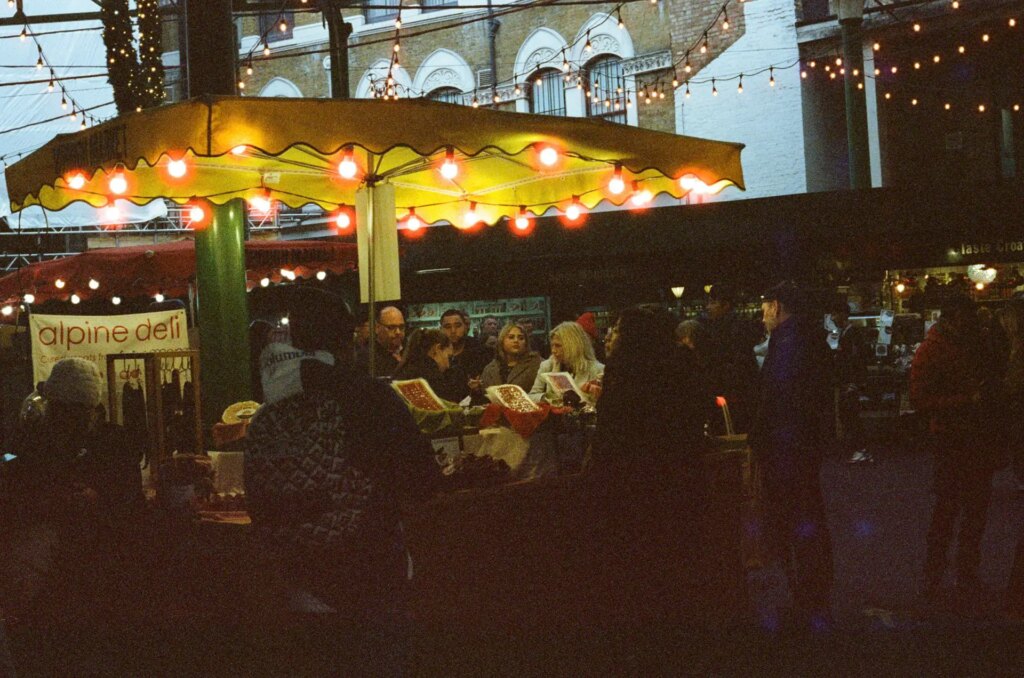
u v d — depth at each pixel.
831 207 16.11
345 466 3.81
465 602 4.71
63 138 5.28
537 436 5.74
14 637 4.69
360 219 6.39
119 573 4.77
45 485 4.73
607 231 16.92
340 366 3.93
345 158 5.07
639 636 4.95
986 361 6.60
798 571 6.10
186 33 7.16
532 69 22.03
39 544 4.71
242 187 7.05
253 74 24.48
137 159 4.85
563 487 4.94
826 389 6.18
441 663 4.64
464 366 9.39
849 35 16.83
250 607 4.68
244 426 5.71
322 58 23.94
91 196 6.62
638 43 21.08
